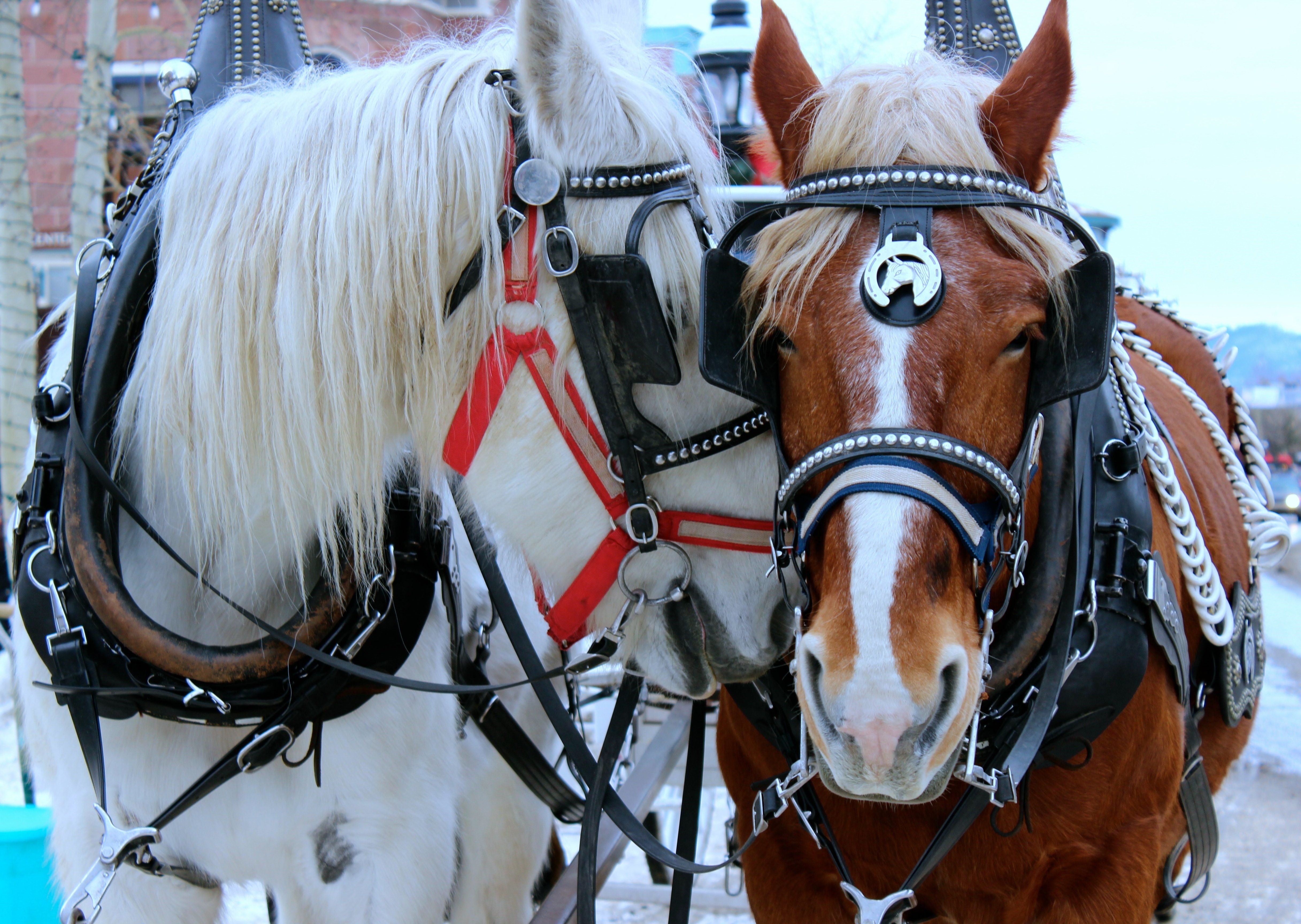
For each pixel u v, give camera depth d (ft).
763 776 6.25
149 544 5.67
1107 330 4.30
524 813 7.87
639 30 6.08
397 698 5.93
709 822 11.67
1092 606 5.14
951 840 4.97
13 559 5.88
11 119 19.44
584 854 5.44
